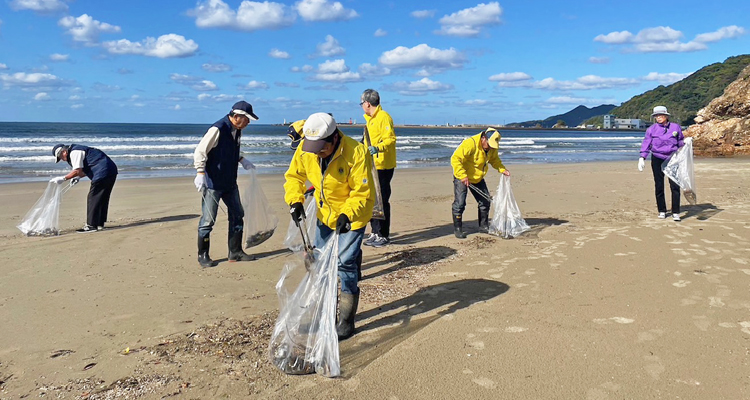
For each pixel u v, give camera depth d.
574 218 8.03
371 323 3.94
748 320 3.79
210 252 6.12
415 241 6.70
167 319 4.01
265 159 24.94
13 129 71.06
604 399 2.79
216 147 5.39
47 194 7.09
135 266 5.50
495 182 13.58
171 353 3.41
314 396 2.88
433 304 4.30
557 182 13.38
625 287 4.60
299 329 3.27
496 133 6.65
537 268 5.26
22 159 21.80
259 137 56.03
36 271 5.29
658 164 7.65
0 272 5.24
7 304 4.32
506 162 24.72
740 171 15.30
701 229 6.91
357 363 3.28
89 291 4.67
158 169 19.19
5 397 2.86
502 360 3.26
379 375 3.11
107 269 5.38
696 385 2.90
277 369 3.20
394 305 4.31
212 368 3.20
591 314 3.98
